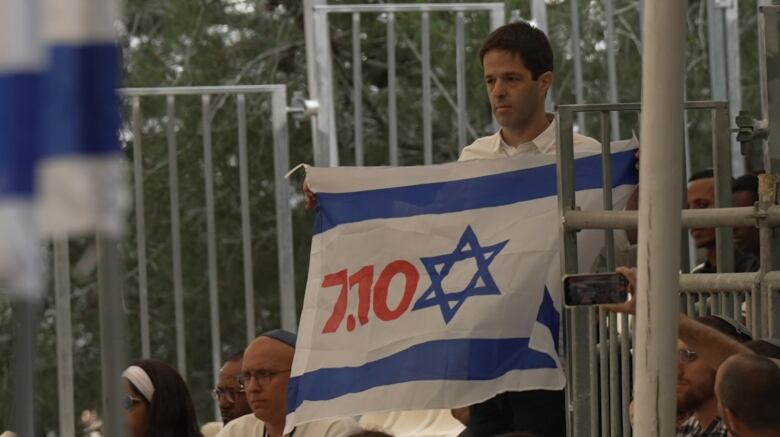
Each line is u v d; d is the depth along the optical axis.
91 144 6.24
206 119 19.91
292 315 20.06
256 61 29.66
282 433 15.15
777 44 13.59
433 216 12.84
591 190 12.94
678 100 8.52
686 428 11.92
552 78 14.16
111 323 6.58
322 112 19.98
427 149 19.91
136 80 29.16
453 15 27.94
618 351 12.27
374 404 12.58
